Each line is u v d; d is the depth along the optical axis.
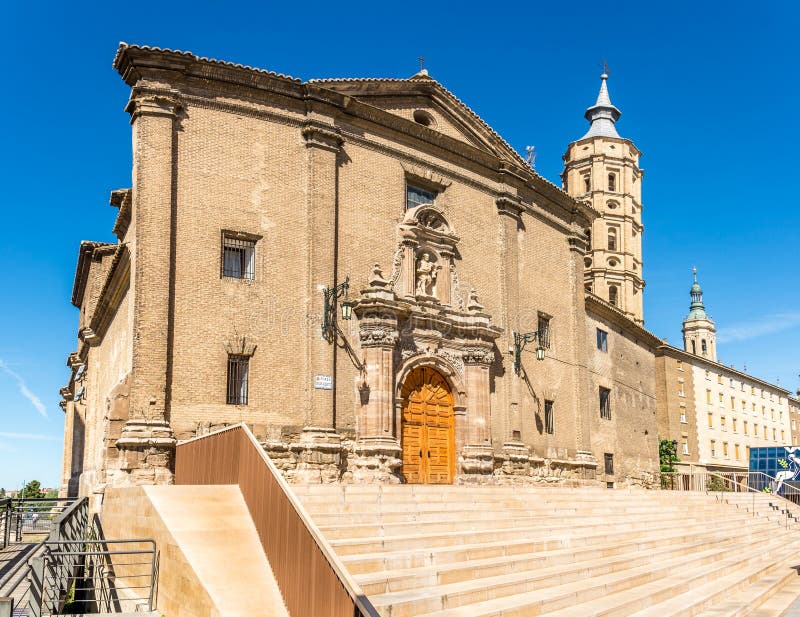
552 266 34.12
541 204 33.91
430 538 14.77
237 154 23.73
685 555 19.36
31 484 48.69
